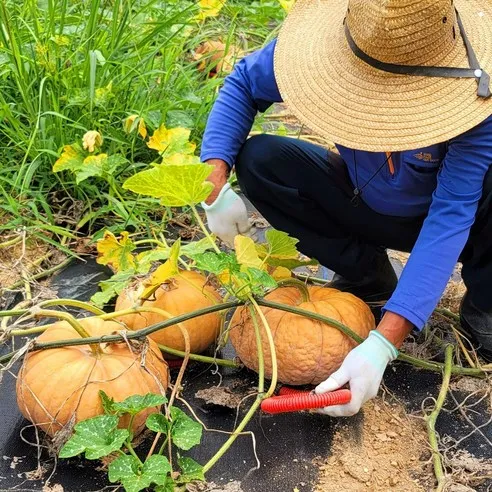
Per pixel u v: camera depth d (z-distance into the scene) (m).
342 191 2.30
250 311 1.99
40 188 2.95
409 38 1.77
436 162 2.06
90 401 1.82
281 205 2.32
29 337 2.36
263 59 2.20
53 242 2.72
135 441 1.96
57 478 1.86
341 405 1.81
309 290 2.23
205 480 1.85
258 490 1.86
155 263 2.65
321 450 1.98
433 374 2.27
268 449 1.97
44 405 1.83
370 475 1.91
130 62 3.31
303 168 2.27
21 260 2.67
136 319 2.13
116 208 2.88
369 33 1.79
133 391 1.86
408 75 1.82
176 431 1.73
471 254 2.18
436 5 1.75
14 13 3.34
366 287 2.50
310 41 2.02
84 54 3.20
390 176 2.18
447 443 2.03
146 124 3.11
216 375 2.22
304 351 2.03
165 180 1.94
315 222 2.36
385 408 2.13
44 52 2.97
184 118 3.18
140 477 1.62
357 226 2.34
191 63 3.73
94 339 1.87
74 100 2.97
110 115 3.06
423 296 1.84
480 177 1.89
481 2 2.00
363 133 1.82
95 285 2.62
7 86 3.16
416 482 1.91
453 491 1.86
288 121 3.84
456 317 2.45
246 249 2.01
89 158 2.75
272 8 4.66
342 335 2.06
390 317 1.84
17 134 2.99
